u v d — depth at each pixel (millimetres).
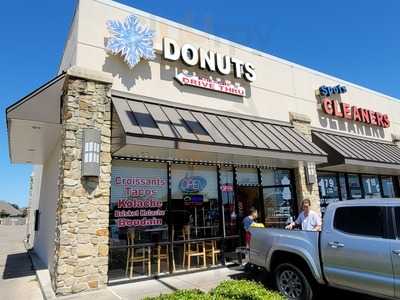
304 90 15086
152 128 8617
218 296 4645
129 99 9508
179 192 10344
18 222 75000
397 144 18672
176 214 10109
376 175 18000
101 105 8758
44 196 14812
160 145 8352
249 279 8633
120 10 10094
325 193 15133
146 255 9227
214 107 11609
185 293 4812
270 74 13875
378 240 5512
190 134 9219
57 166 10711
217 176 11367
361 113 17047
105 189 8383
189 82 11000
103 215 8234
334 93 15656
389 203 5625
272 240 7258
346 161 13148
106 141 8648
